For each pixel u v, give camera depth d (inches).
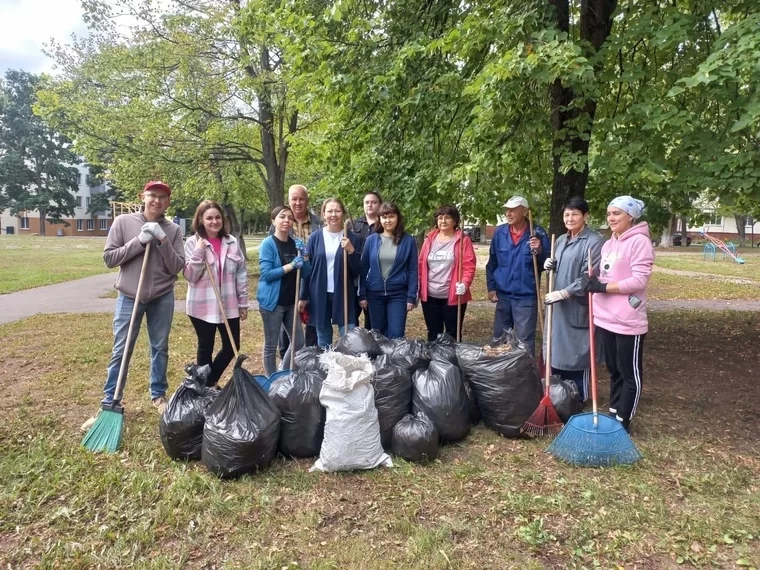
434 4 270.7
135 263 163.5
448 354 173.6
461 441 155.2
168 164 523.8
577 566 101.2
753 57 156.6
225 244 176.7
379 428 141.0
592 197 276.7
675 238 1517.0
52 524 113.0
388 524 112.8
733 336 306.3
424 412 149.4
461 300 199.6
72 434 158.7
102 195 2257.6
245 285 184.9
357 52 277.3
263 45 443.2
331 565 99.4
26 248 1230.9
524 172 252.2
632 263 152.4
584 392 178.2
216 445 129.1
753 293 506.3
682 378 221.9
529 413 156.9
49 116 513.3
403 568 99.3
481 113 207.8
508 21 203.2
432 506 120.6
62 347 274.7
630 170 202.7
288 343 216.2
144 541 106.6
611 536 109.7
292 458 142.7
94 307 419.8
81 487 125.7
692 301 460.8
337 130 298.4
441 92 255.3
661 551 105.3
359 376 135.6
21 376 223.0
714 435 162.2
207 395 146.9
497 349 165.9
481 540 108.3
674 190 203.9
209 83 490.9
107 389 160.9
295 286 187.9
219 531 110.7
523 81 196.9
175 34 475.8
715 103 223.9
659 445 153.6
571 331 175.9
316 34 276.7
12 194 2150.6
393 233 198.8
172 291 173.5
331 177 303.7
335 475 133.6
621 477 134.2
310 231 210.7
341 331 197.6
